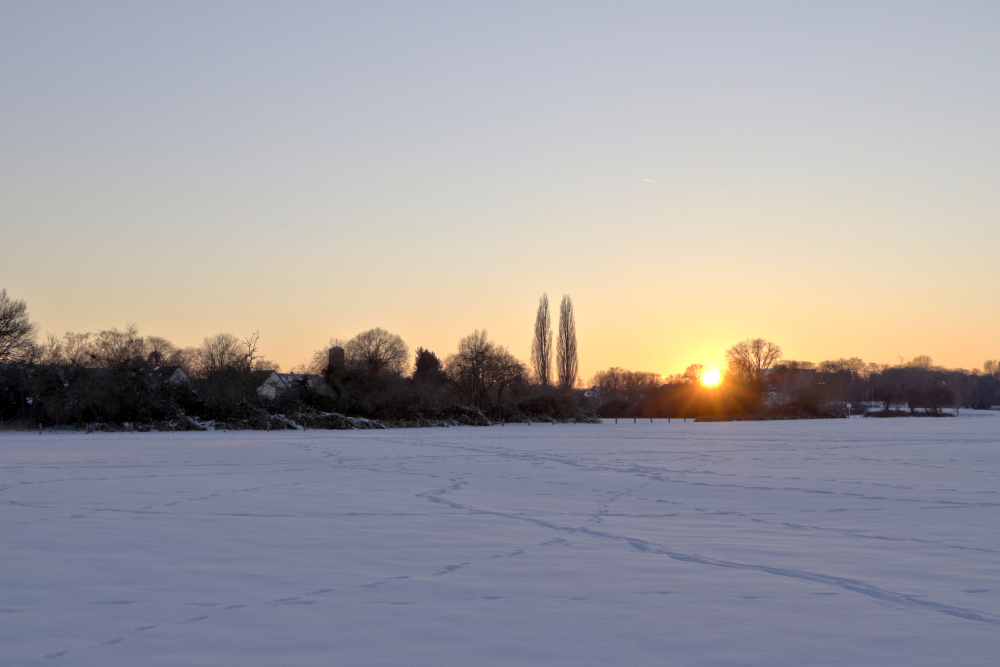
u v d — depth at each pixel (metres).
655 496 23.72
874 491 25.17
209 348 93.62
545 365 128.00
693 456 43.94
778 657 8.27
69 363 83.38
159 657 8.30
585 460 40.59
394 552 14.23
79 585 11.58
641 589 11.30
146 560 13.45
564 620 9.69
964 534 16.33
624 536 16.02
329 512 19.84
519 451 48.94
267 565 13.04
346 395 97.75
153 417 85.81
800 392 146.12
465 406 110.88
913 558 13.60
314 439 66.19
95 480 28.75
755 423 116.94
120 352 85.44
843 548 14.59
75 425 82.31
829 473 32.47
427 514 19.50
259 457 42.38
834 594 10.98
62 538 15.71
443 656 8.34
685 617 9.80
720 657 8.27
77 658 8.26
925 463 38.12
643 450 49.97
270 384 97.31
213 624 9.53
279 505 21.30
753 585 11.53
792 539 15.66
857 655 8.33
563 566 12.95
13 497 23.12
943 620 9.64
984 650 8.48
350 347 105.75
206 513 19.61
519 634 9.12
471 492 24.84
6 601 10.64
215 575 12.27
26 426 82.19
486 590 11.25
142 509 20.38
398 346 110.50
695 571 12.52
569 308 128.75
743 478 30.02
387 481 28.66
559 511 20.12
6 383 82.94
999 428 91.62
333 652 8.47
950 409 190.38
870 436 70.81
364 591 11.21
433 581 11.84
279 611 10.12
